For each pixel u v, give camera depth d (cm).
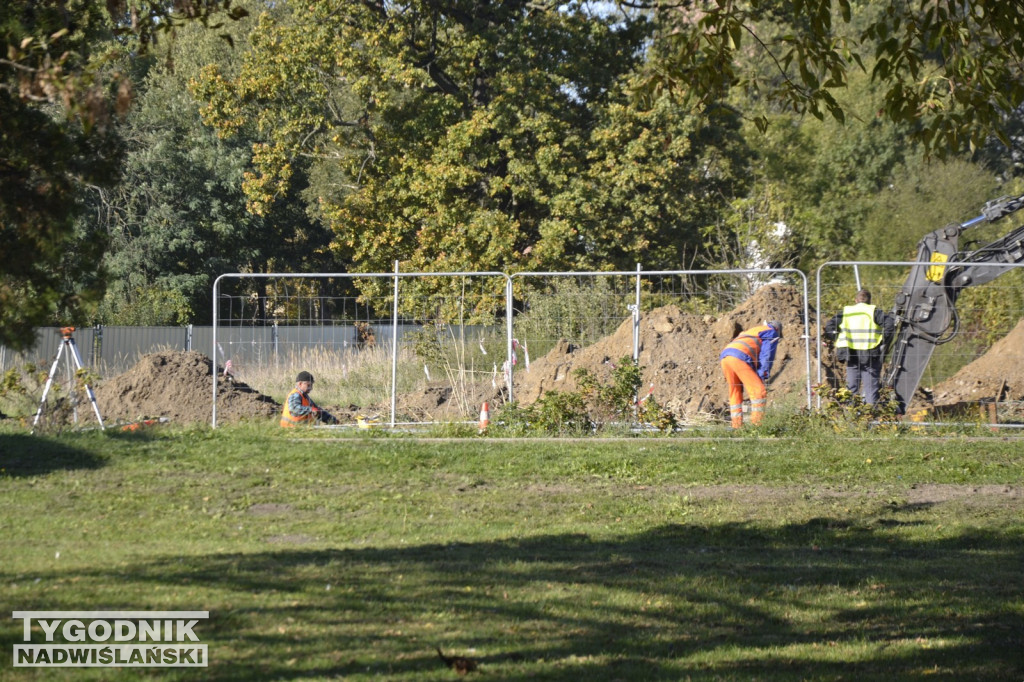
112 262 8456
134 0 1297
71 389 3231
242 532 1934
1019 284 3359
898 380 3281
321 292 4153
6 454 2570
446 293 3600
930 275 3250
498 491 2328
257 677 1059
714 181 7344
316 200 9400
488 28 6631
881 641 1253
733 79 1686
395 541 1867
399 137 6819
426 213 6681
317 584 1445
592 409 2998
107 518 2028
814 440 2788
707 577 1560
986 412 3102
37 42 1259
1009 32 1608
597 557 1712
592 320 3659
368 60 6544
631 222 6488
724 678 1098
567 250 6812
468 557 1697
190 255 9100
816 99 1647
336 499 2236
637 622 1315
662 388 3553
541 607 1362
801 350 3581
